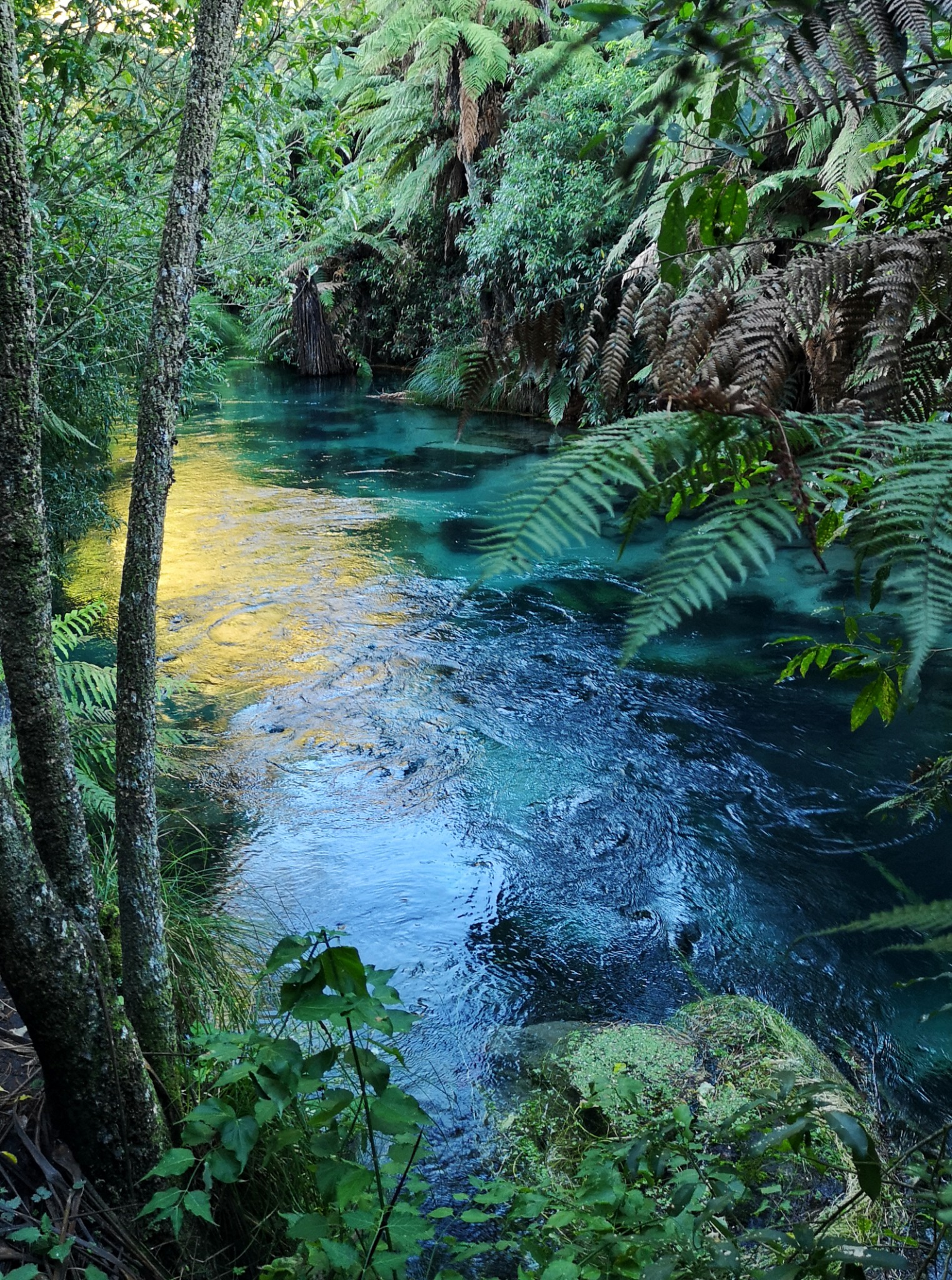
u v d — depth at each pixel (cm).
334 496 993
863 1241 197
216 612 691
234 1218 193
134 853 187
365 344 1925
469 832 442
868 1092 298
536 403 1305
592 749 512
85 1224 169
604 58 936
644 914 391
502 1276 223
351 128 1355
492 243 1005
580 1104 276
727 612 674
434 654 625
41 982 161
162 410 182
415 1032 326
